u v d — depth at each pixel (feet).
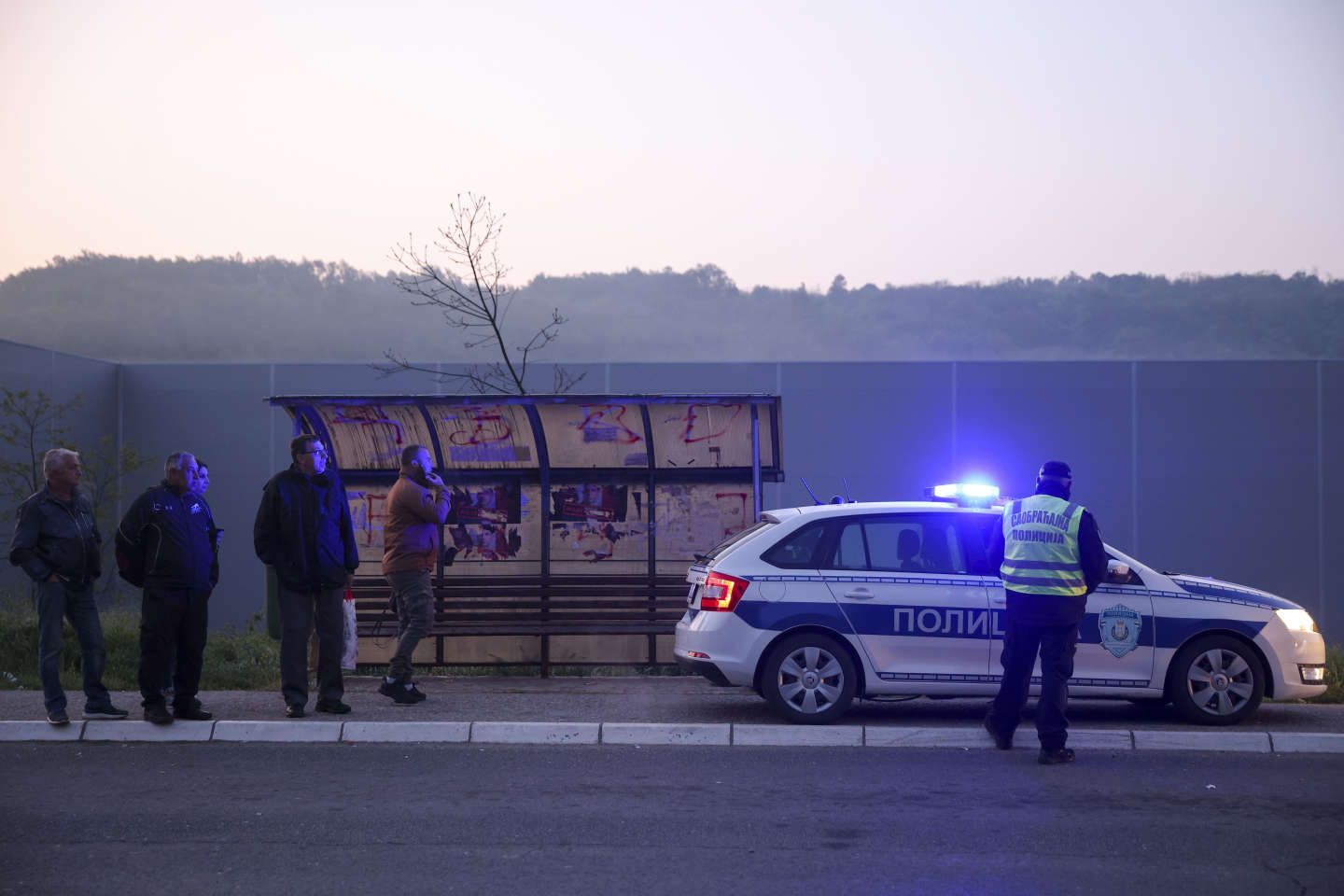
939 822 22.53
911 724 31.65
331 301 314.35
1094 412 79.97
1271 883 19.07
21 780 25.39
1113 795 24.67
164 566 29.60
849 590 31.19
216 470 82.02
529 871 19.45
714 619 31.24
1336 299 309.83
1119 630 31.30
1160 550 79.61
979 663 31.19
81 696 34.32
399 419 40.86
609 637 41.88
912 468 79.82
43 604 29.35
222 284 324.19
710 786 25.35
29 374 73.10
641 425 41.19
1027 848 20.85
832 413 79.97
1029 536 28.17
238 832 21.56
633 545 41.65
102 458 73.36
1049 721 27.58
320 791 24.61
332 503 31.40
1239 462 80.02
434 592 40.32
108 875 19.06
